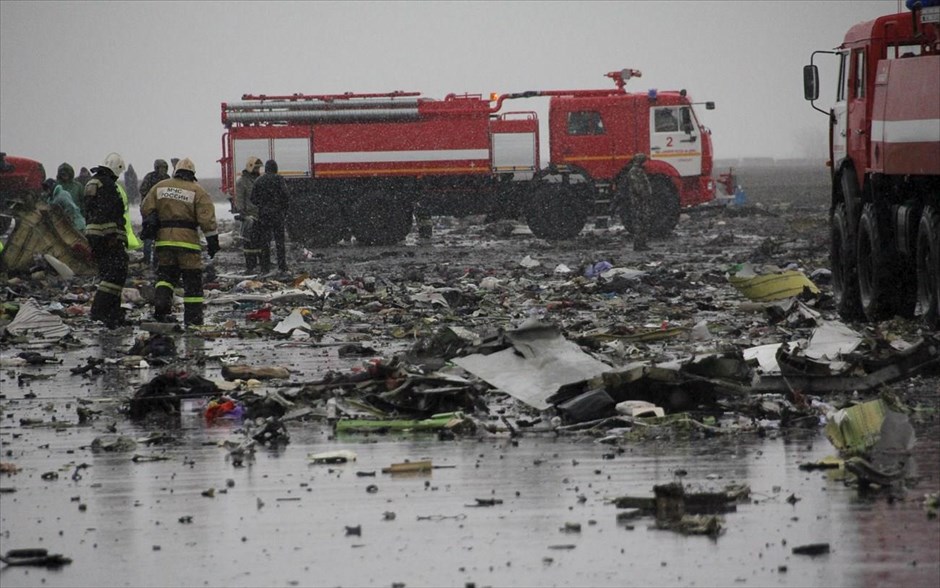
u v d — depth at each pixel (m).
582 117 71.12
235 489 15.99
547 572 12.37
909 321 31.31
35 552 13.16
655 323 31.94
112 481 16.56
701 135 71.50
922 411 19.83
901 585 11.67
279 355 28.33
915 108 28.67
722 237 66.50
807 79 35.94
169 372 22.69
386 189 69.69
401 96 69.44
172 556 13.17
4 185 71.75
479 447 18.31
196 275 33.75
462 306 37.44
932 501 14.32
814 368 21.56
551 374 21.52
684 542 13.24
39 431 20.03
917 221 30.39
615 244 67.12
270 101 69.06
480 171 69.75
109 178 34.31
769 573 12.14
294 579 12.35
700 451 17.66
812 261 51.06
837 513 14.15
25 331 31.73
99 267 34.47
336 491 15.77
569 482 15.96
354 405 20.92
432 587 12.02
